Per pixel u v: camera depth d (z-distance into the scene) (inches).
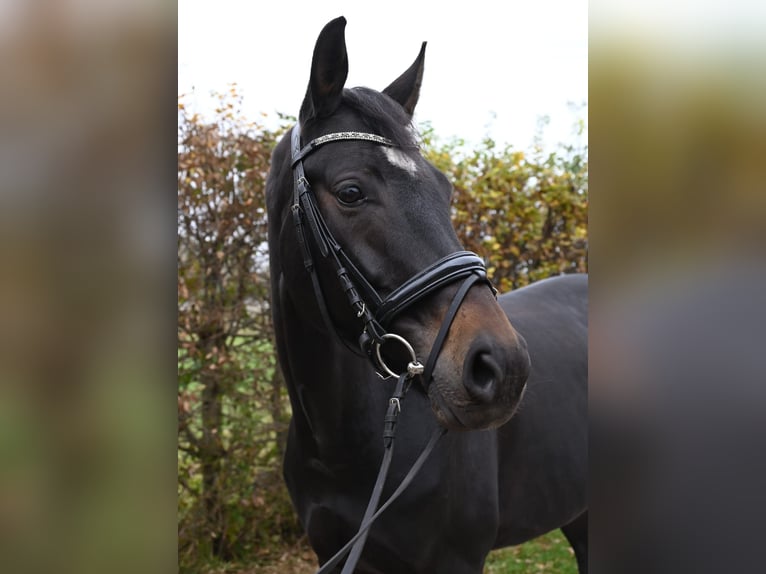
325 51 59.7
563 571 147.6
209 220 141.6
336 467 68.6
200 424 147.1
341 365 66.0
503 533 83.5
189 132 137.7
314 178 60.5
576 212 173.2
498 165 167.2
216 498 146.6
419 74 73.5
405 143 59.8
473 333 53.2
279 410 151.2
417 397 70.1
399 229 56.9
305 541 159.0
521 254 174.7
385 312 56.9
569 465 88.8
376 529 67.7
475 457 72.9
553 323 100.2
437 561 69.9
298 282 63.6
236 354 148.1
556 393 90.5
